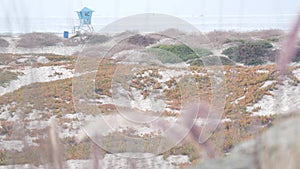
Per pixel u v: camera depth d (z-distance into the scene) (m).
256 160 1.37
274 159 1.28
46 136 2.02
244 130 2.63
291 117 1.42
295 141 1.23
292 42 1.45
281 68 1.69
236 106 4.06
